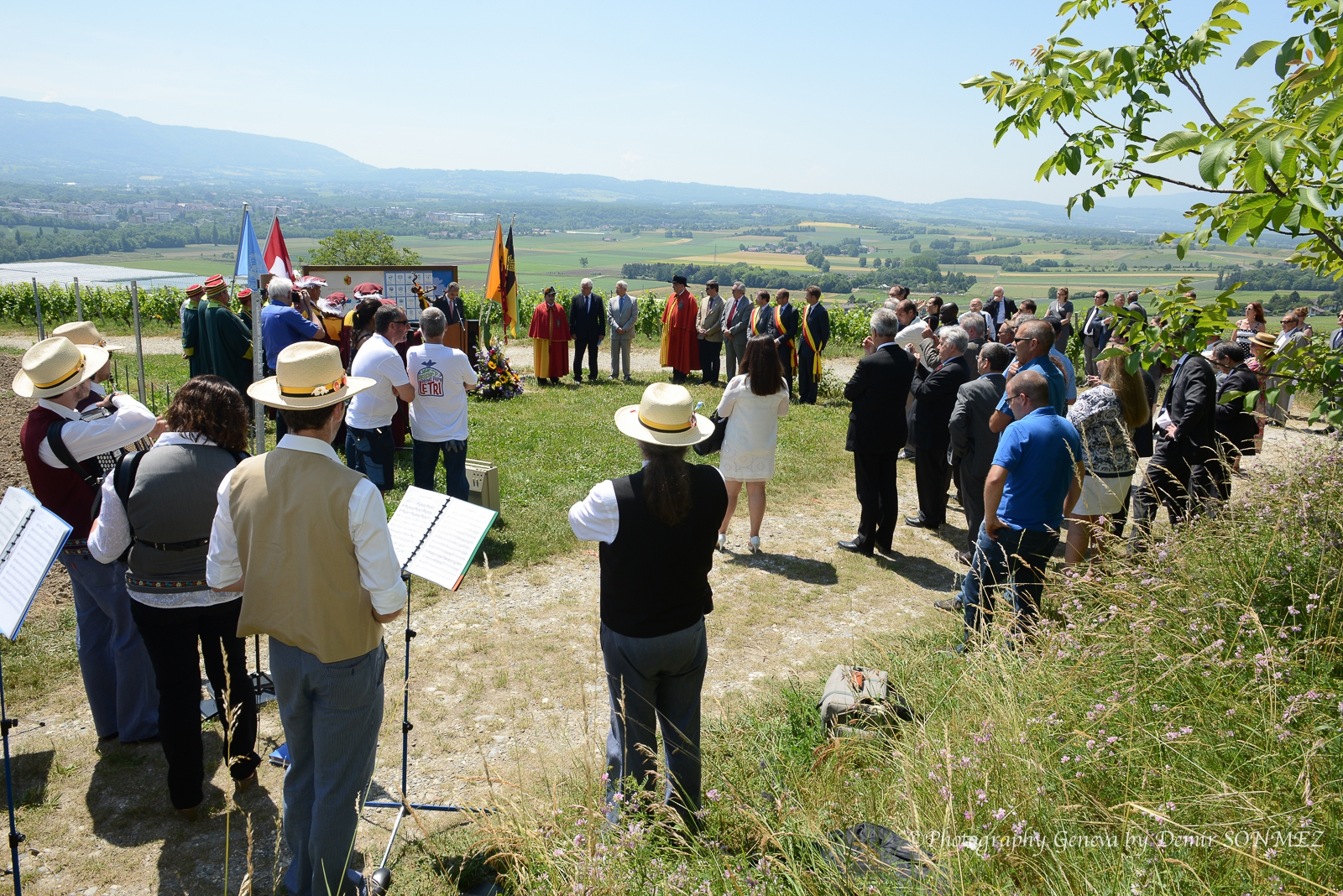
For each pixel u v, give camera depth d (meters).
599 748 4.02
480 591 5.88
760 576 6.34
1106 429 5.24
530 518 7.29
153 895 3.08
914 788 2.90
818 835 2.67
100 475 3.75
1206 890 2.23
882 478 6.74
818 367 12.88
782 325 13.09
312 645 2.73
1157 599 3.89
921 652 4.72
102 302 21.86
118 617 3.84
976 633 4.12
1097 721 3.02
